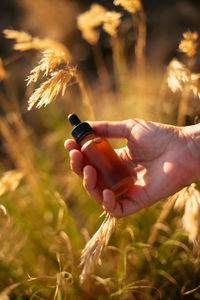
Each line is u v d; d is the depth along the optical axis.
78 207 0.66
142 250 0.55
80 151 0.46
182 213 0.57
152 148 0.45
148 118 0.67
